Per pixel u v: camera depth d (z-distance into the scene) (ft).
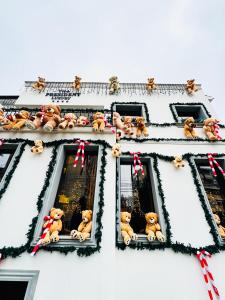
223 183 19.43
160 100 31.14
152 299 13.00
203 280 13.80
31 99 31.09
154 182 18.34
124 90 32.78
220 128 23.30
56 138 17.99
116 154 16.57
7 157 17.70
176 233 15.75
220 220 17.70
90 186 16.69
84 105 29.96
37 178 15.72
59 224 13.82
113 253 12.44
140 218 17.25
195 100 31.30
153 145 20.97
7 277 11.67
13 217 13.82
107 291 11.24
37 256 12.35
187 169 19.49
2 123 18.67
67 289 11.29
